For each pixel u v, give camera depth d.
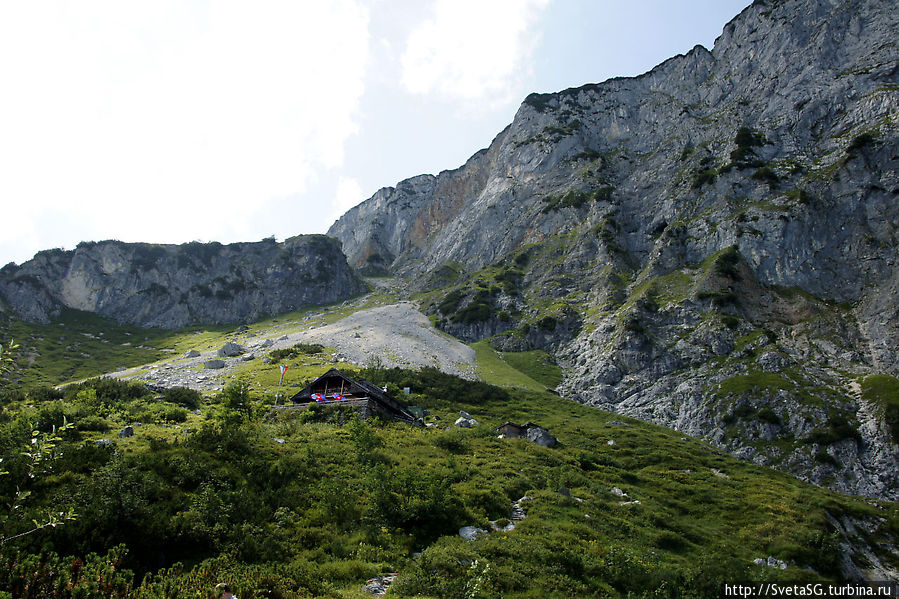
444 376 95.94
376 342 123.50
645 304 114.06
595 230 154.88
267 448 36.56
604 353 107.62
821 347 95.19
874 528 55.25
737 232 120.62
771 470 70.44
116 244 182.12
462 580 23.31
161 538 21.45
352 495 30.88
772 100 152.00
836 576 41.75
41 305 154.25
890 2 146.12
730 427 81.81
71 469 25.16
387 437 49.50
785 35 161.00
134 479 25.00
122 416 46.44
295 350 111.25
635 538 37.06
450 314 147.50
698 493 55.12
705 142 160.00
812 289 108.31
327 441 42.97
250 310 185.88
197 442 33.38
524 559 27.80
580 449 65.06
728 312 106.38
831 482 69.62
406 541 27.48
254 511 26.50
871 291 101.94
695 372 95.62
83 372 113.88
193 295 181.75
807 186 121.81
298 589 20.16
